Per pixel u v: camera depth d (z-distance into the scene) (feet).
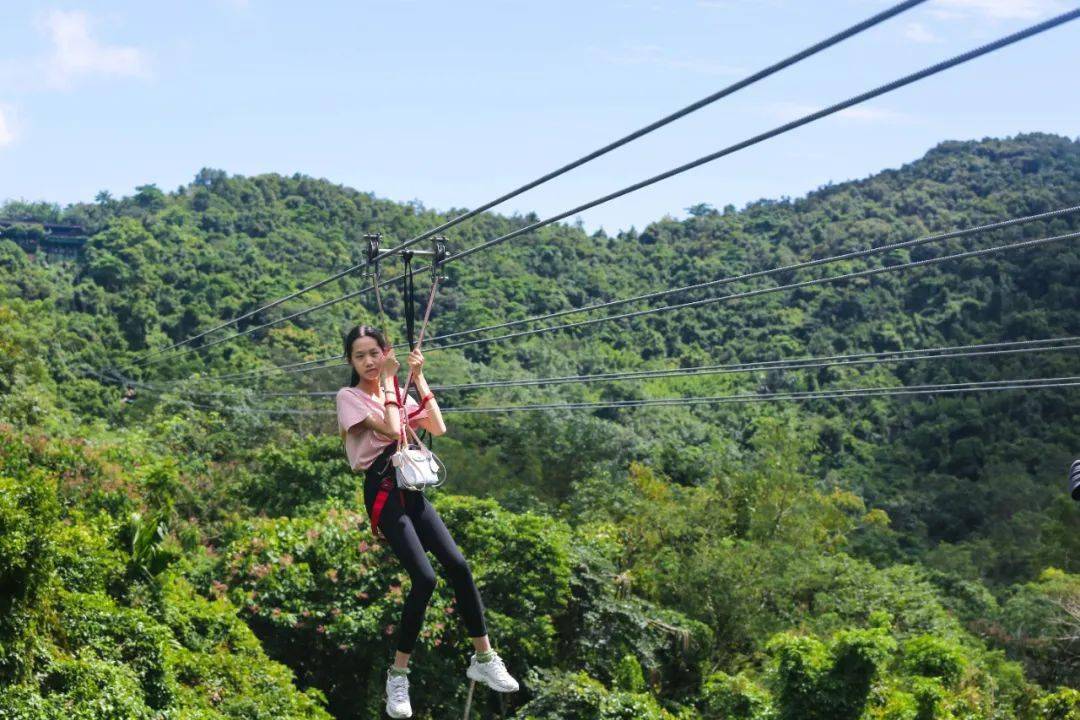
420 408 17.83
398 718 16.35
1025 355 222.07
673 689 102.68
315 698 66.39
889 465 208.64
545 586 86.07
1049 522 164.35
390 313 252.01
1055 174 328.70
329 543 79.56
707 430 206.80
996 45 20.01
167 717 49.26
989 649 128.06
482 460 168.76
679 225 361.71
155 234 279.90
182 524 99.40
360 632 75.87
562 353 248.32
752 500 148.15
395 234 347.77
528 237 342.03
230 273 259.80
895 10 19.61
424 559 16.49
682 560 121.70
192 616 61.62
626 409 211.82
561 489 176.45
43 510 44.29
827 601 122.31
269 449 115.14
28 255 325.42
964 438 211.61
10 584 42.45
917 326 248.32
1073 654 125.08
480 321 248.32
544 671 78.28
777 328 264.52
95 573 54.19
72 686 44.32
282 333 217.36
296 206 358.84
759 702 83.20
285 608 75.77
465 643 81.20
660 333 273.95
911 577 133.59
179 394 173.06
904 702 74.33
